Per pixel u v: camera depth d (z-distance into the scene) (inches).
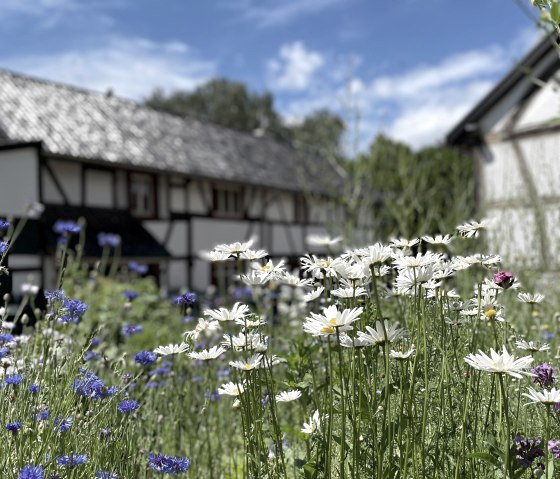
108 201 589.9
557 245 232.7
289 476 87.2
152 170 612.7
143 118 766.5
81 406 89.5
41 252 504.1
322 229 893.8
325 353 98.9
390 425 66.2
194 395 134.0
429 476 68.5
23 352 105.5
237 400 81.4
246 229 759.7
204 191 702.5
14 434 72.7
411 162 345.7
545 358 99.1
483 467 70.4
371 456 72.3
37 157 516.4
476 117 503.8
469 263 76.4
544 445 64.5
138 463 95.1
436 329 75.5
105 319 254.7
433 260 65.7
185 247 670.5
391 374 75.4
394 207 261.3
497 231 212.8
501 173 490.9
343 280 74.1
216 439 127.0
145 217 623.8
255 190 778.8
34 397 82.1
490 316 71.8
